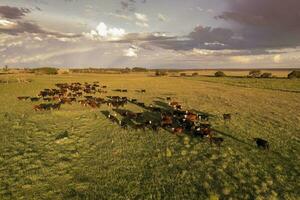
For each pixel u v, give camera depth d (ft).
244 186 56.13
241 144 81.71
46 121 107.65
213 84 285.64
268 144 78.28
